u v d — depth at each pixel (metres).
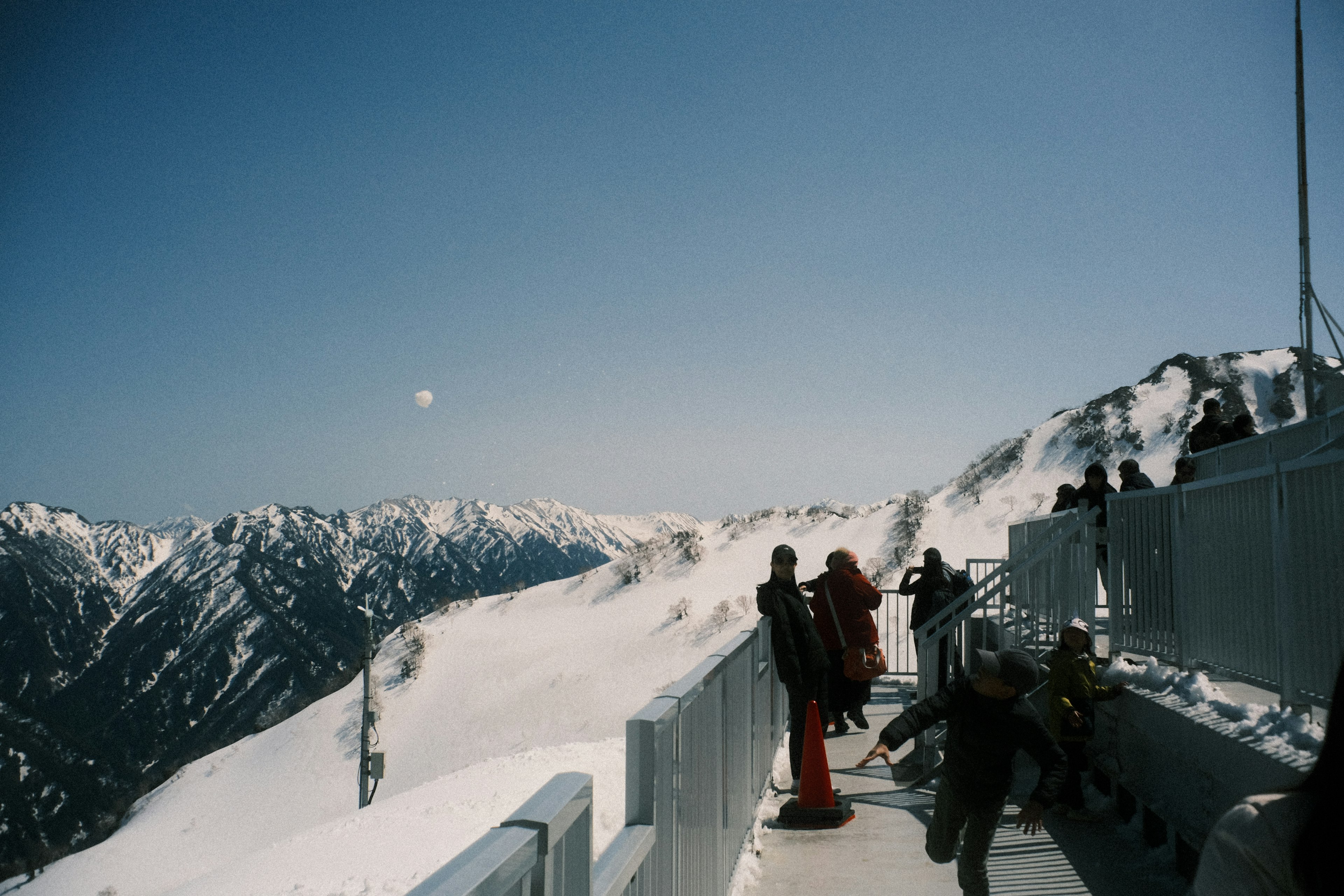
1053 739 4.53
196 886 9.58
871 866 6.21
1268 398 84.25
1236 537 5.65
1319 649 4.59
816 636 7.73
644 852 3.02
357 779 60.56
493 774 12.66
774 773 8.60
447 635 74.31
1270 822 1.36
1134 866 5.88
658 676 60.81
